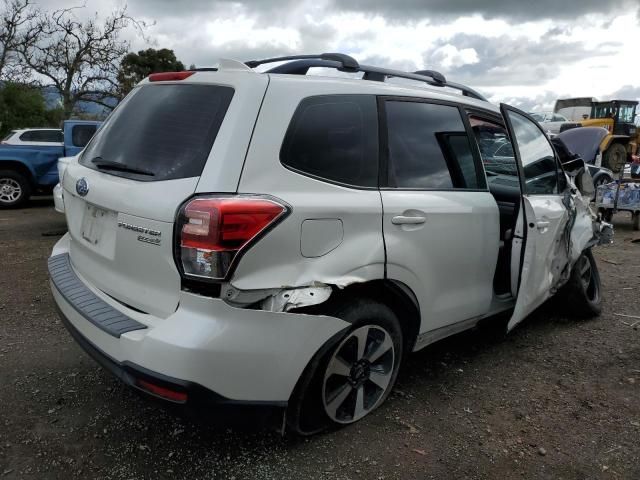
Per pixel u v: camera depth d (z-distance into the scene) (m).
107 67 23.52
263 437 2.84
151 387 2.24
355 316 2.72
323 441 2.82
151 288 2.44
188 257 2.26
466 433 2.95
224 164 2.32
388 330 2.93
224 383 2.25
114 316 2.50
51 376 3.43
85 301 2.69
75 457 2.64
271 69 2.85
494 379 3.59
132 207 2.47
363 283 2.73
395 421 3.03
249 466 2.61
